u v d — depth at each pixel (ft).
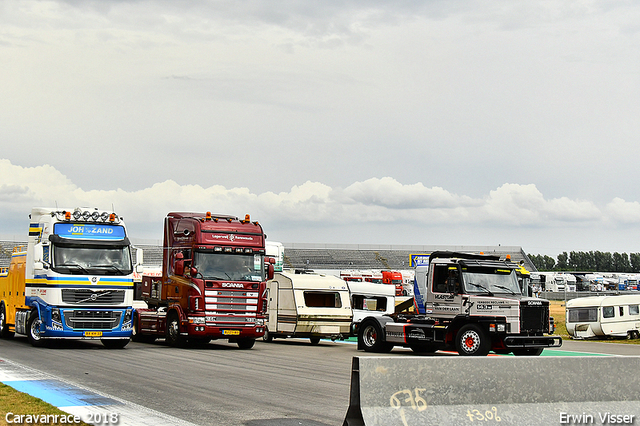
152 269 90.74
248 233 78.28
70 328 70.13
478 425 27.86
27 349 69.26
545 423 29.12
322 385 45.24
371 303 104.32
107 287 71.87
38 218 74.69
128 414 33.24
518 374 29.43
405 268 364.79
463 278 70.13
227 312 75.87
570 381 30.42
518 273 73.00
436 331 71.51
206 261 75.87
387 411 26.73
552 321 70.49
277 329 91.20
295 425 31.55
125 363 56.70
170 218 82.07
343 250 384.68
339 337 92.02
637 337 116.57
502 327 67.05
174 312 78.38
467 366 28.50
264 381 46.60
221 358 64.08
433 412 27.43
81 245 71.92
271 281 93.20
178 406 35.76
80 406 35.22
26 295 74.90
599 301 116.26
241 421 32.22
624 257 643.86
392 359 27.30
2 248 274.36
